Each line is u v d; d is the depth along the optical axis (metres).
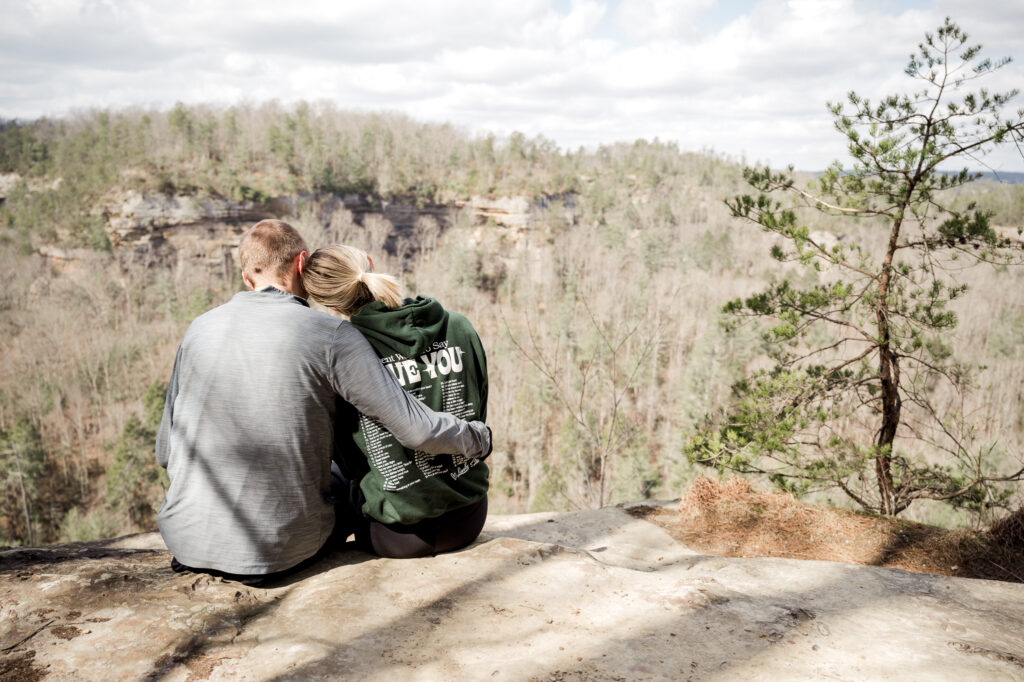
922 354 5.52
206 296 66.44
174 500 1.94
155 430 39.88
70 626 1.65
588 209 105.19
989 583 2.25
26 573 1.93
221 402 1.87
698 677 1.54
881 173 5.08
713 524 3.54
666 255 81.44
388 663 1.56
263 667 1.52
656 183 124.06
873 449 5.44
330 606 1.83
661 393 43.75
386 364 2.04
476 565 2.14
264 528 1.90
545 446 35.12
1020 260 4.77
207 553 1.91
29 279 70.69
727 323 6.23
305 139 97.00
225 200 83.75
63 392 52.59
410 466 2.03
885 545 3.38
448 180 102.75
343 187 94.62
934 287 5.22
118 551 2.34
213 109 114.38
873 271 5.61
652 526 3.50
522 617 1.84
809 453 5.66
